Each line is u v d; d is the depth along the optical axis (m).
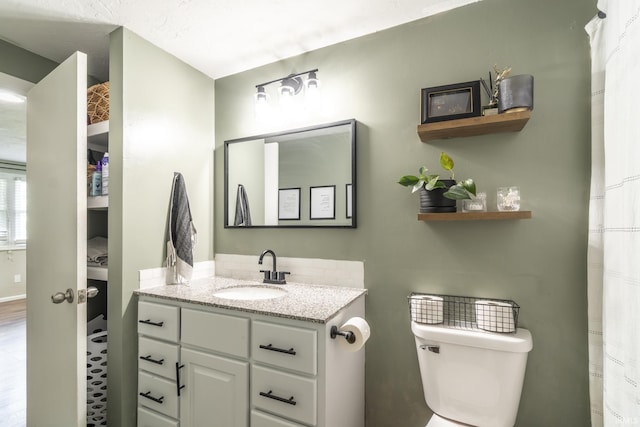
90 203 1.67
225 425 1.26
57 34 1.62
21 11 1.43
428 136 1.42
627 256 0.87
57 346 1.49
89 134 1.70
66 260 1.44
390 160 1.56
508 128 1.30
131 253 1.54
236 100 2.01
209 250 2.01
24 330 3.47
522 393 1.30
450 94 1.34
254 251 1.91
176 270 1.72
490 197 1.37
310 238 1.74
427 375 1.31
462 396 1.25
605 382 1.01
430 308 1.34
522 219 1.32
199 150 1.96
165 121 1.74
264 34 1.63
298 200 1.77
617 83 0.98
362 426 1.53
